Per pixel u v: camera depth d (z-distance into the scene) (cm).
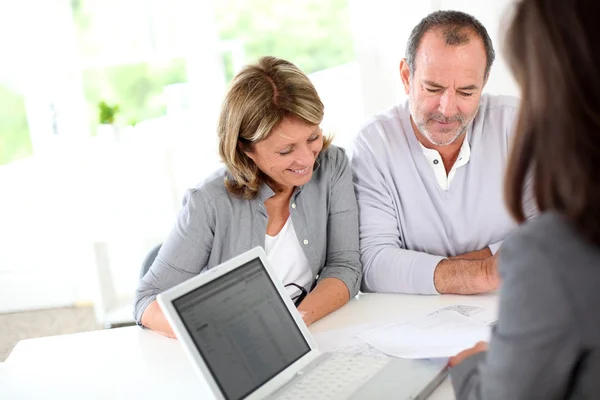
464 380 107
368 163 198
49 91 368
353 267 185
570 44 77
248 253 139
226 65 377
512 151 86
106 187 331
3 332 366
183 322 121
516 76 85
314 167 189
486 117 197
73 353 162
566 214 80
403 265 179
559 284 78
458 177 194
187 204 179
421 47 180
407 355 137
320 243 187
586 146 77
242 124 168
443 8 292
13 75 371
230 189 179
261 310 135
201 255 179
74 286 394
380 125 200
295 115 165
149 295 173
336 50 588
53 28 365
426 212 197
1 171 381
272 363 132
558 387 82
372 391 124
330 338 154
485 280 167
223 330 126
